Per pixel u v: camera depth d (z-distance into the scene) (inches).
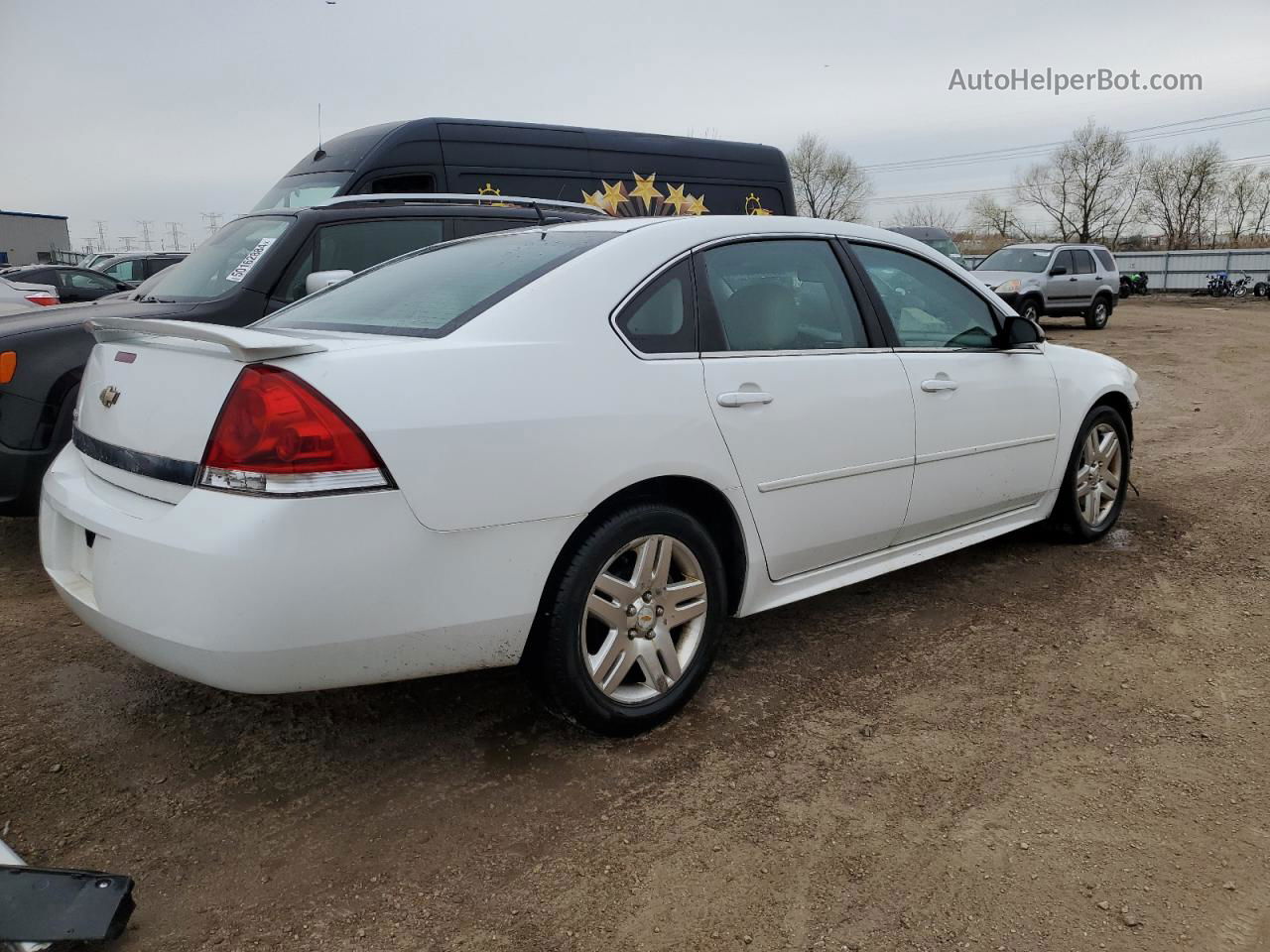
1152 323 924.6
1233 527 200.5
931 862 92.1
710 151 391.5
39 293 482.0
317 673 91.8
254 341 90.2
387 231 238.7
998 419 157.6
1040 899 86.7
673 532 112.5
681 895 87.4
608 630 110.6
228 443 88.1
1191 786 104.7
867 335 139.6
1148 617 152.6
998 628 148.9
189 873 90.5
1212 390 431.2
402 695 126.4
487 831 97.1
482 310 105.5
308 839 95.8
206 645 87.1
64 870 82.2
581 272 111.7
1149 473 253.1
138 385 101.5
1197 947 80.8
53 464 117.8
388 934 82.6
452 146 331.6
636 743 114.2
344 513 88.1
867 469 134.6
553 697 107.4
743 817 99.3
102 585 95.1
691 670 118.1
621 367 108.3
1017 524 171.0
